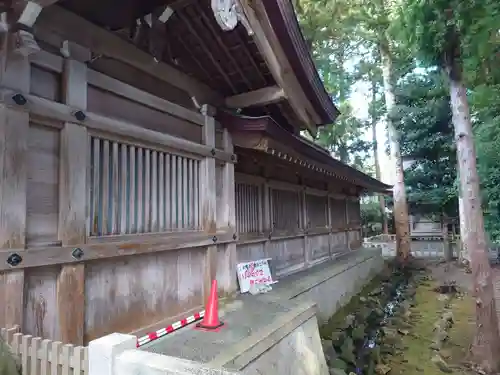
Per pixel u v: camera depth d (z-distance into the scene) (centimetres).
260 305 441
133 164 344
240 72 462
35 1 221
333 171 748
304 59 406
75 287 276
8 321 229
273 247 689
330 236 1027
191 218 422
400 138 1719
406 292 1053
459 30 563
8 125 236
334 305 750
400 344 652
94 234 299
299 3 1104
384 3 1115
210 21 387
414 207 1791
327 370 423
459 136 634
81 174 284
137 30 369
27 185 250
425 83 1545
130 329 332
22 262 238
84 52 294
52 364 204
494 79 666
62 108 271
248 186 616
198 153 427
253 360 301
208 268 439
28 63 252
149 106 364
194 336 333
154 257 367
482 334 575
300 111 485
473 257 598
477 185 616
